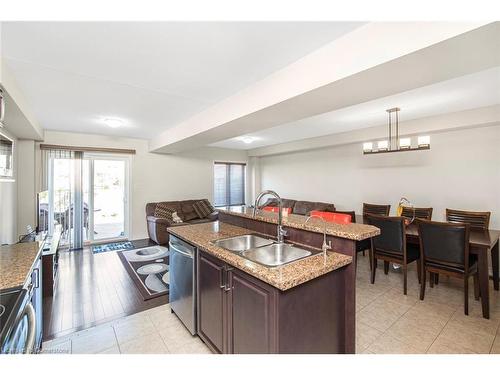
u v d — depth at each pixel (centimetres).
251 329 143
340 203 535
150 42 167
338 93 188
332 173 551
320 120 377
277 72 211
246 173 778
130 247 487
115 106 309
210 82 236
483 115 308
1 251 192
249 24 147
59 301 270
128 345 198
